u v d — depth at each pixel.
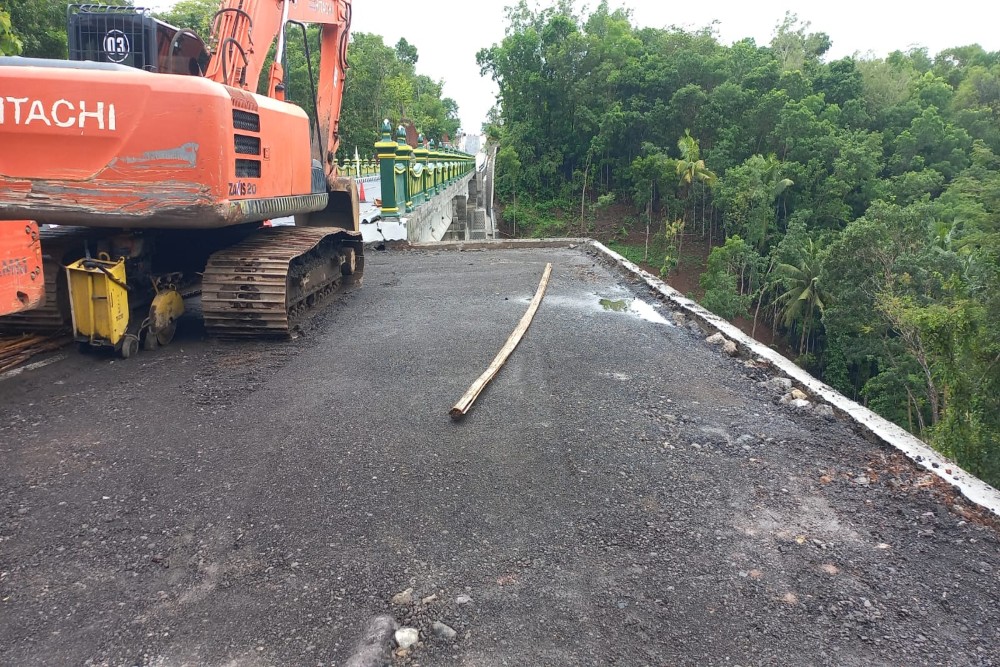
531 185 63.69
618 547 2.87
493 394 4.86
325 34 9.88
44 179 5.06
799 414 4.55
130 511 3.16
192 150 5.10
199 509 3.18
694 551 2.85
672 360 5.85
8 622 2.37
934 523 3.09
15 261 4.41
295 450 3.84
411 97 65.31
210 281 6.18
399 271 11.21
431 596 2.51
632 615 2.42
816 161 49.97
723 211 53.00
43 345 5.95
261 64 7.29
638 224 59.59
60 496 3.30
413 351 6.00
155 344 6.14
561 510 3.18
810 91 57.84
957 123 64.44
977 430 16.33
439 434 4.09
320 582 2.60
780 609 2.46
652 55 60.22
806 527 3.06
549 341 6.46
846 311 28.11
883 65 71.44
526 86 62.06
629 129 59.66
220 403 4.64
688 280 51.38
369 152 46.97
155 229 5.86
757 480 3.53
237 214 5.57
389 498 3.28
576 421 4.32
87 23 5.95
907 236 27.67
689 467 3.68
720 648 2.25
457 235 32.75
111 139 5.05
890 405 28.42
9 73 4.95
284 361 5.70
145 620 2.38
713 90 56.88
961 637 2.31
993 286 17.89
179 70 6.57
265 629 2.33
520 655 2.20
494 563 2.74
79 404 4.61
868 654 2.23
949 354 17.72
